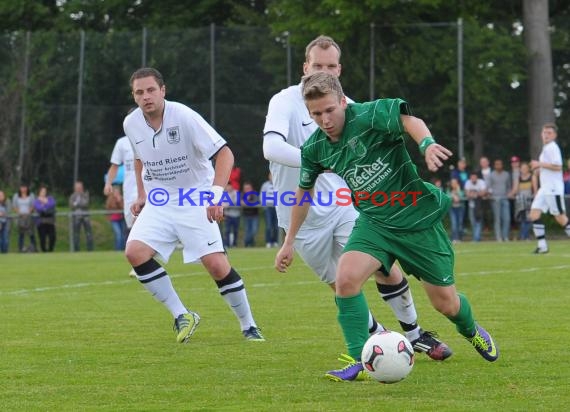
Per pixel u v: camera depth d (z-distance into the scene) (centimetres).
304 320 1816
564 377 1212
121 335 1648
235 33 5525
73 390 1171
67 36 5559
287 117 1464
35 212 4866
